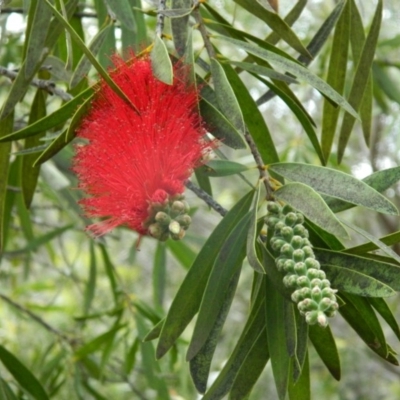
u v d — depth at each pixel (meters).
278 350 0.51
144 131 0.49
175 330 0.51
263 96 0.60
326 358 0.54
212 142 0.51
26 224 0.87
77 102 0.53
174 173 0.49
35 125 0.53
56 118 0.54
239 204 0.53
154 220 0.49
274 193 0.50
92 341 0.85
